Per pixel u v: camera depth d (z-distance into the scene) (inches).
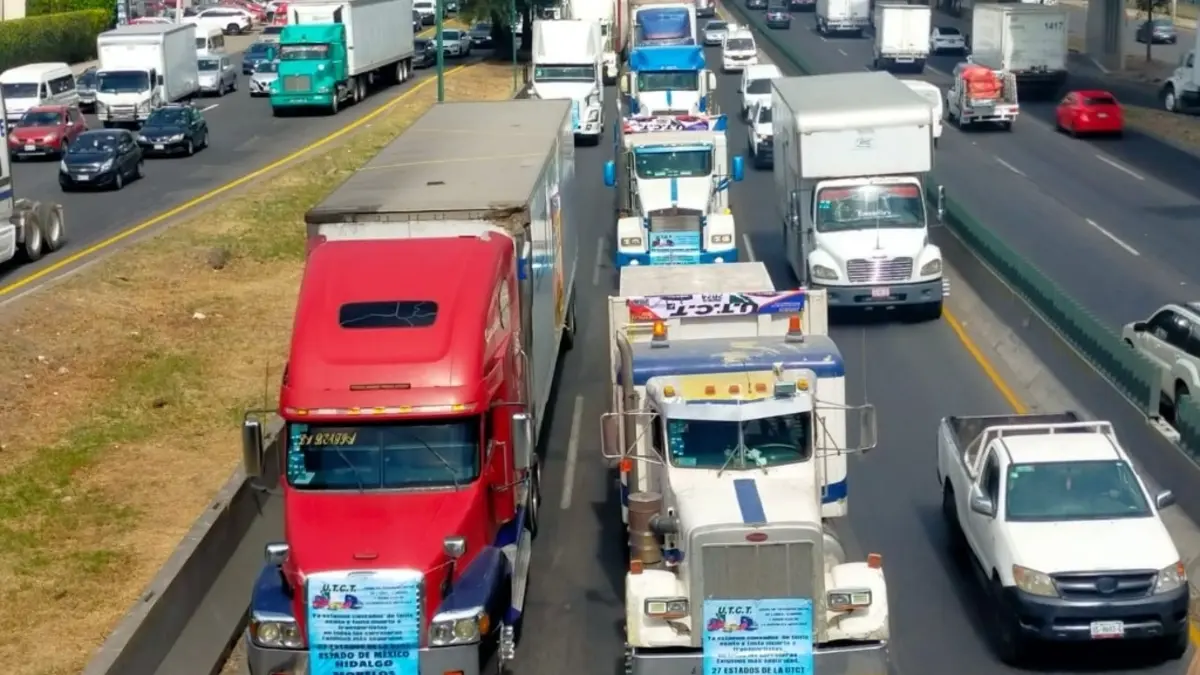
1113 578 533.0
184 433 836.6
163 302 1138.0
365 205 666.2
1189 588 594.2
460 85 2706.7
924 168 1076.5
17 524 681.6
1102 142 1943.9
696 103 1911.9
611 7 2684.5
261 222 1460.4
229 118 2337.6
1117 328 987.9
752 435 539.5
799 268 1128.2
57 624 575.8
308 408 533.3
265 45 3026.6
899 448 798.5
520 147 868.0
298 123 2241.6
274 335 1072.8
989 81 2071.9
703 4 3698.3
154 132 1911.9
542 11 3171.8
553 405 901.2
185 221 1423.5
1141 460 735.7
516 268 635.5
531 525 660.7
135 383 920.3
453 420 535.2
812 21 4013.3
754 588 490.9
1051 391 876.0
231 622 593.6
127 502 717.3
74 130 2010.3
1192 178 1633.9
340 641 502.9
